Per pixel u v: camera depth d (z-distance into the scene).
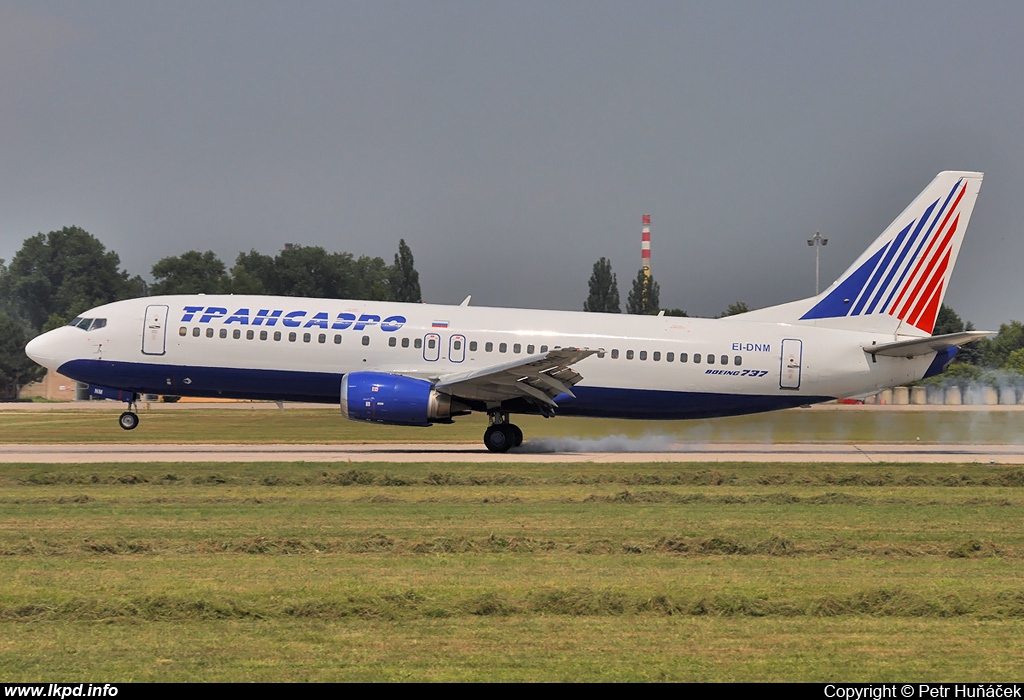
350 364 143.38
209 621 53.47
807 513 90.75
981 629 53.50
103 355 145.25
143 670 45.88
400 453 145.50
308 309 145.75
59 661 47.06
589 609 55.84
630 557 70.62
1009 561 70.38
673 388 147.25
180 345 144.25
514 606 56.00
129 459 132.00
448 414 140.75
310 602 56.28
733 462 129.88
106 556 69.12
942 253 148.50
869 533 80.88
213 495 97.88
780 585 62.47
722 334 148.50
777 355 147.88
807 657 48.53
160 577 62.88
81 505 90.81
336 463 122.81
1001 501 98.50
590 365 145.88
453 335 143.88
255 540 73.62
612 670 46.28
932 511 92.50
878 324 149.88
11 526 80.12
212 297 148.50
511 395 139.75
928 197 148.38
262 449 152.25
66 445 158.50
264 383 144.75
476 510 90.19
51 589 59.66
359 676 45.22
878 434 192.00
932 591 61.00
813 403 151.12
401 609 55.66
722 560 69.94
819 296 151.50
